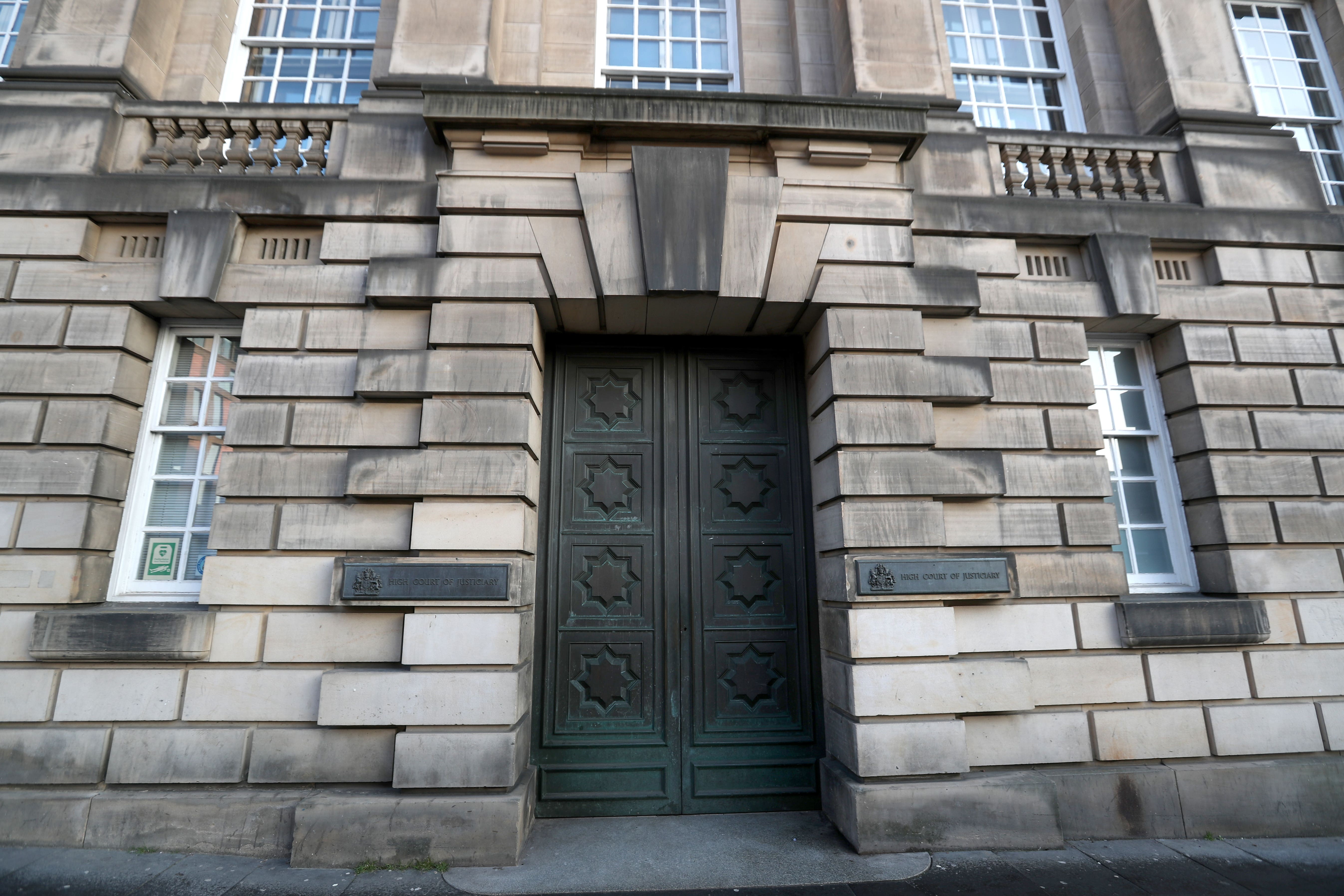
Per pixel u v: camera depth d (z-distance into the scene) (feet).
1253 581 19.54
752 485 20.88
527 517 18.07
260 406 18.20
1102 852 16.67
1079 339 20.29
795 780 19.31
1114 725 18.35
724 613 20.12
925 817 16.67
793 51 24.03
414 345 18.60
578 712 19.27
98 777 16.61
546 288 18.67
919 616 17.70
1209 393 20.72
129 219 19.45
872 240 19.47
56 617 16.94
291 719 16.92
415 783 16.22
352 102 23.99
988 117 25.72
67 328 18.79
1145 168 22.76
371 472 17.46
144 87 21.30
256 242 19.75
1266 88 26.89
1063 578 18.80
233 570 17.44
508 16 22.45
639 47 24.57
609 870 15.55
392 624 17.30
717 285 18.34
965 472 18.58
